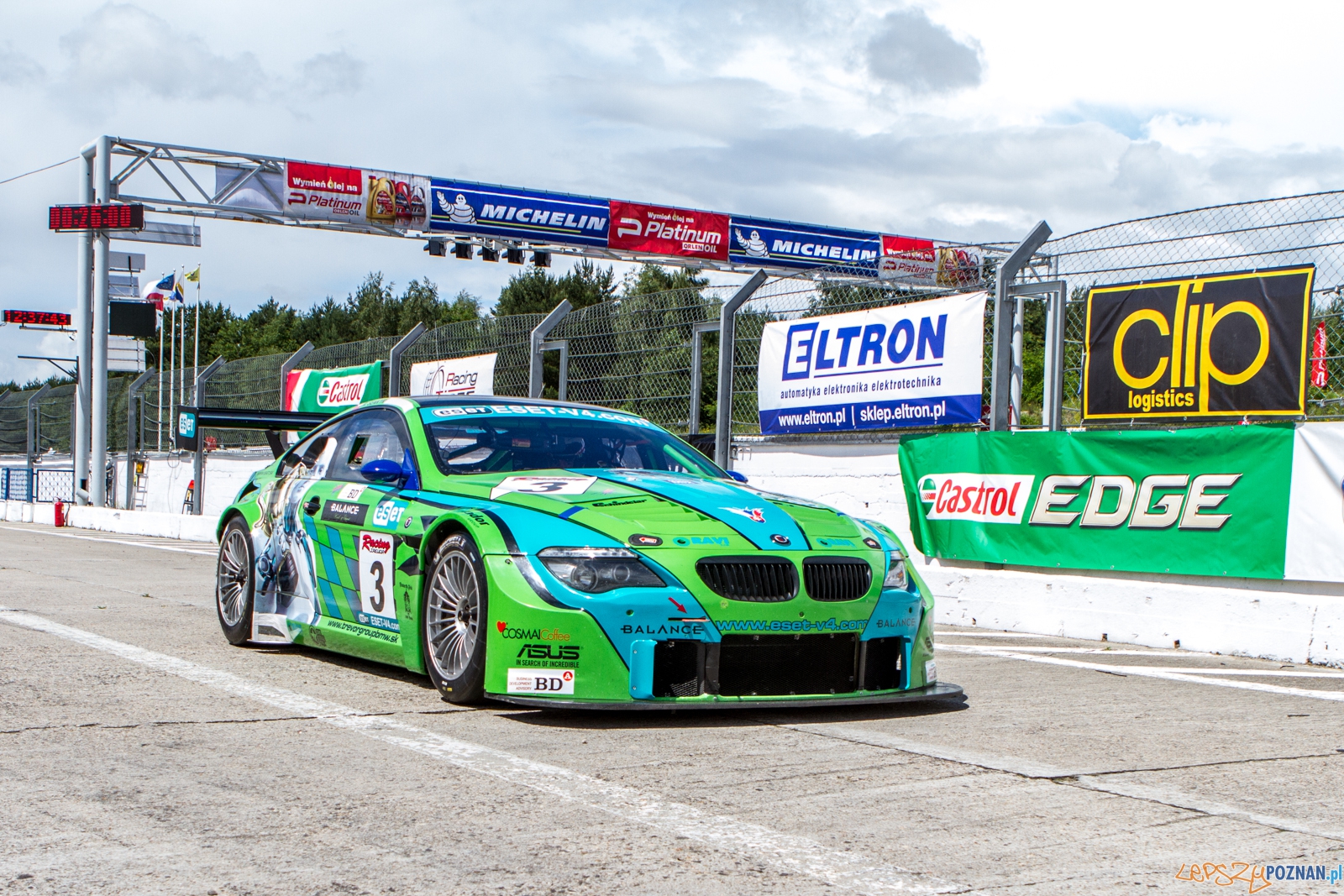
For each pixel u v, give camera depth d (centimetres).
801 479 2783
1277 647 1803
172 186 5334
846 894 709
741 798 919
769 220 6719
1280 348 1923
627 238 6291
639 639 1177
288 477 1717
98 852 764
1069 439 2203
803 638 1235
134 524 4884
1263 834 847
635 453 1576
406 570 1370
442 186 5766
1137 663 1752
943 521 2439
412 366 4128
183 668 1481
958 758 1067
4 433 7888
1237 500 1945
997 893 715
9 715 1173
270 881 715
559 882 722
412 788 934
